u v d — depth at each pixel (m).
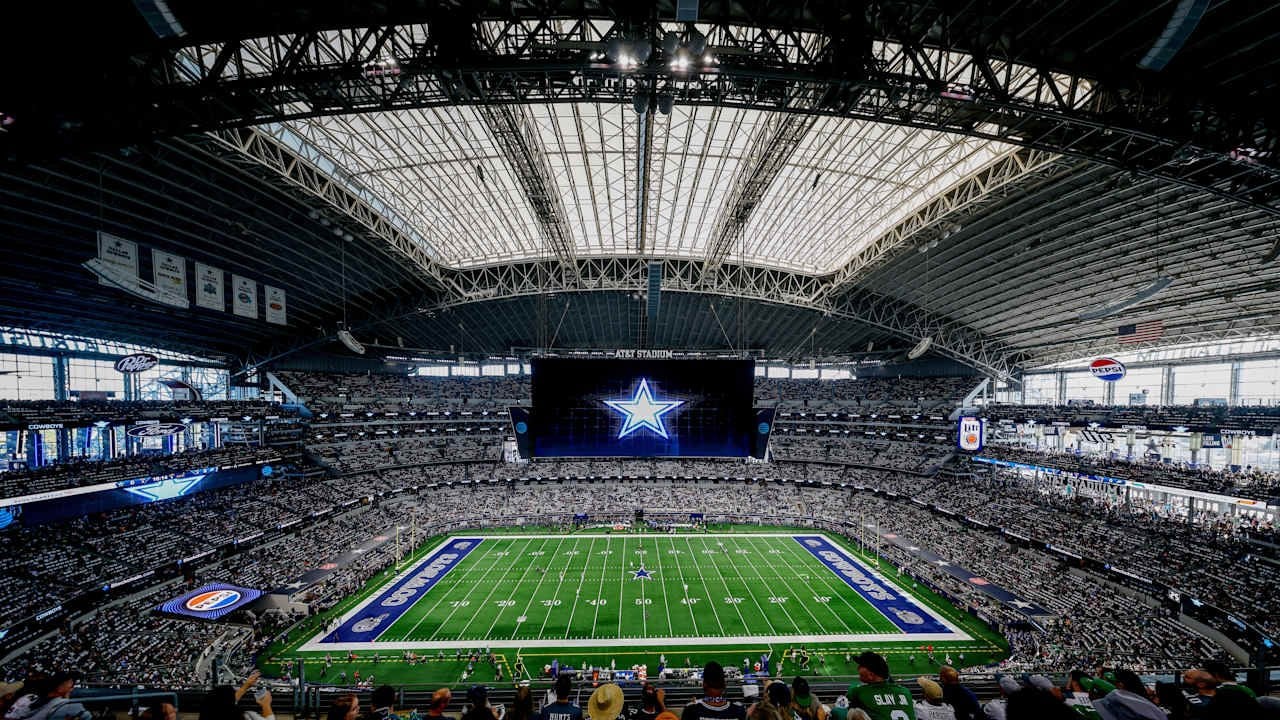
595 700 7.07
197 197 34.09
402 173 40.78
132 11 16.66
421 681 31.22
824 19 18.31
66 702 7.05
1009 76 19.67
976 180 37.28
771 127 33.31
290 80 18.05
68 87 17.67
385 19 17.56
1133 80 20.06
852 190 43.06
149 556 43.62
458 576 49.81
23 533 39.88
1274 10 17.17
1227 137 20.89
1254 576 37.44
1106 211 35.88
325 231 42.88
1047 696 5.41
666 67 18.42
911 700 6.86
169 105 18.56
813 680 22.19
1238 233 35.72
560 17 18.00
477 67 18.08
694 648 35.72
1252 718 5.59
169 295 35.16
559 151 39.53
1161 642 33.31
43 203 30.09
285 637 37.19
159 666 29.86
